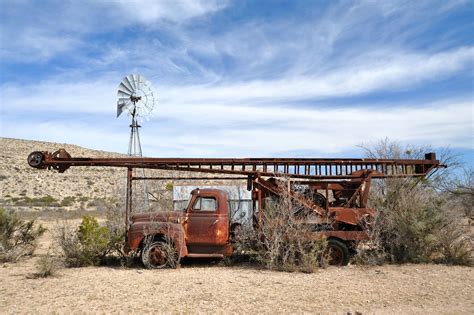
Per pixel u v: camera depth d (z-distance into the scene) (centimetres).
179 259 1059
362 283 866
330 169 1175
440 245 1145
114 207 1445
